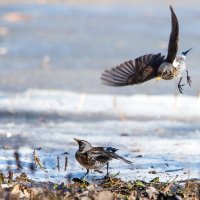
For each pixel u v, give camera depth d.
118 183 9.02
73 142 12.58
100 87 20.86
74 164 10.39
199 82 21.70
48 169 10.01
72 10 43.56
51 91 19.42
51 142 12.56
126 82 7.73
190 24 35.91
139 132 13.94
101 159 8.98
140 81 7.69
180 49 27.92
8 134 13.38
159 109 17.06
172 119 15.77
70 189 8.55
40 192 8.24
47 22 37.91
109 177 9.16
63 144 12.34
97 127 14.52
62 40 31.55
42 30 34.84
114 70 7.83
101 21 38.44
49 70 23.97
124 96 18.97
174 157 11.09
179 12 41.72
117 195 8.47
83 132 13.80
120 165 10.36
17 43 30.44
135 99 18.41
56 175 9.62
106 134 13.57
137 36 32.66
